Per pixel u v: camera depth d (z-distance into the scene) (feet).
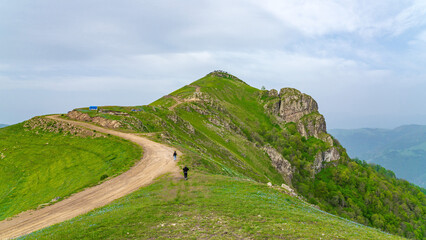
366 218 454.81
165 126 341.62
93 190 125.18
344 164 655.35
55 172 185.57
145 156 181.68
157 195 99.25
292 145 620.49
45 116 321.73
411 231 431.84
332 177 583.17
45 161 211.41
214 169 172.86
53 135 263.49
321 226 68.95
